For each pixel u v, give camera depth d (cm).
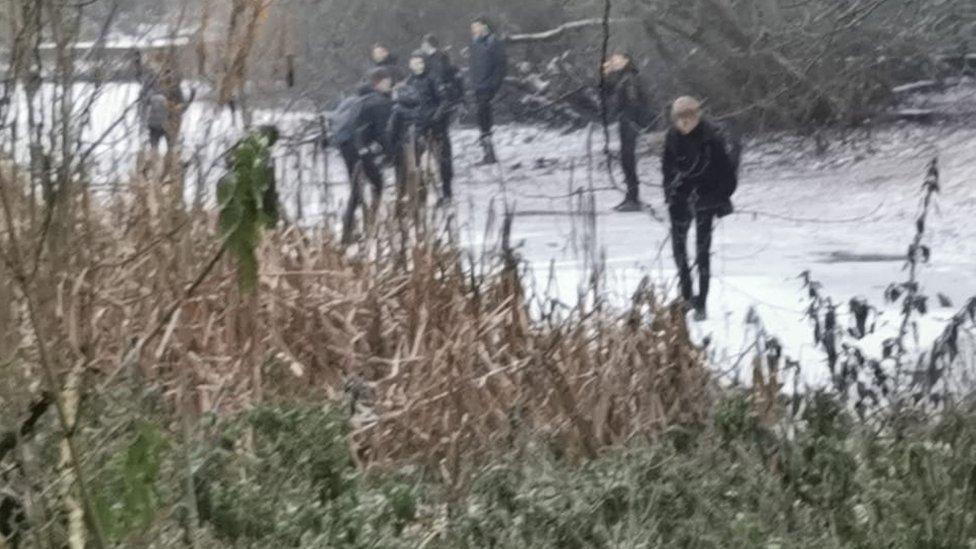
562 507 659
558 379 852
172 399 779
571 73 3322
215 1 693
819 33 3120
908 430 741
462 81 3077
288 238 987
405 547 605
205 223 829
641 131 2452
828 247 2152
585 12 3338
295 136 1368
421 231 934
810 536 649
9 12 506
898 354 870
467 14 3403
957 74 3195
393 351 912
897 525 625
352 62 3144
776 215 2523
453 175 2627
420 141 1245
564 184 2825
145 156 849
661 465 716
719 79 3147
